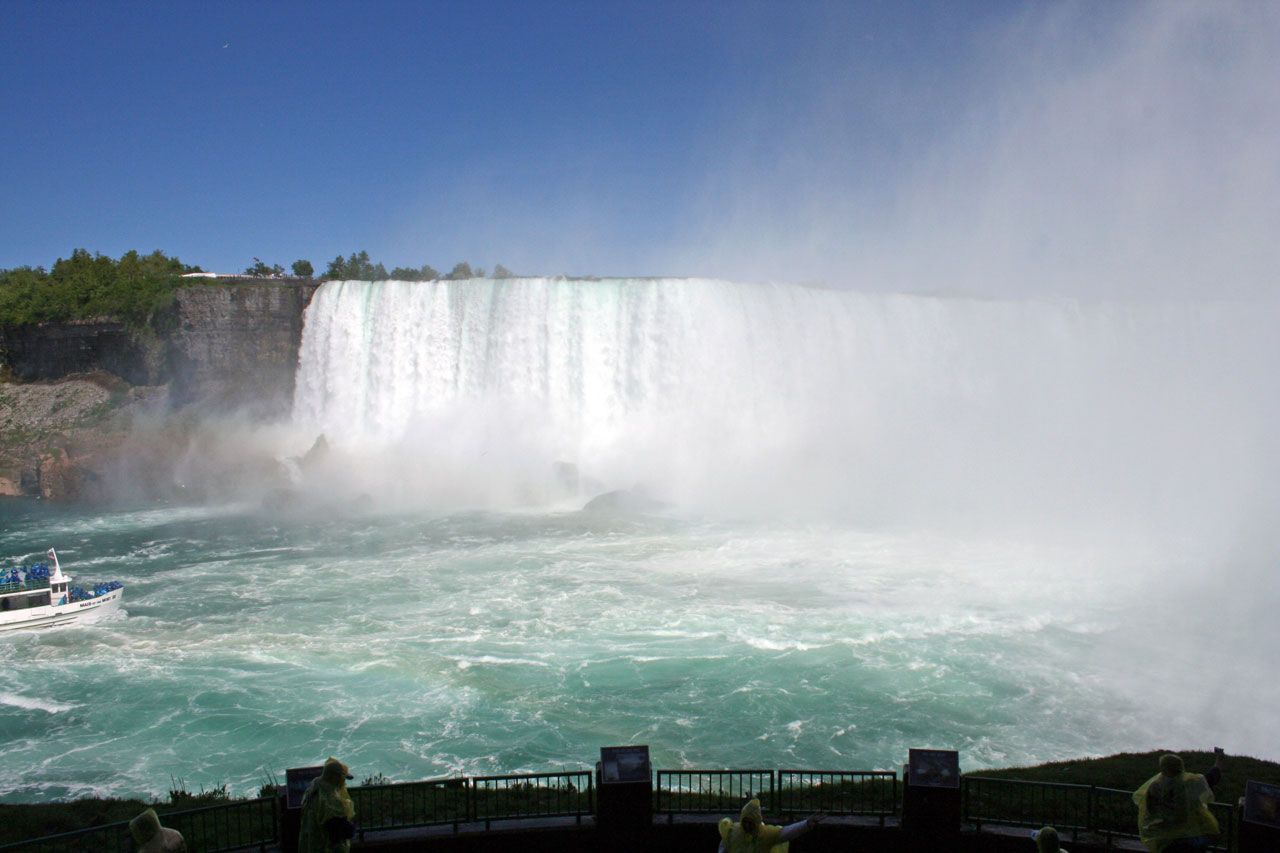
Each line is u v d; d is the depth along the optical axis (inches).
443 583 1615.4
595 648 1259.8
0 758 954.1
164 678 1168.2
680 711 1055.6
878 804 742.5
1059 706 1073.5
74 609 1396.4
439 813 703.7
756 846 416.8
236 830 687.7
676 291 2785.4
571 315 2810.0
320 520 2269.9
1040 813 669.3
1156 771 808.3
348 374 2940.5
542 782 874.8
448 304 2876.5
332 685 1139.3
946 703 1078.4
